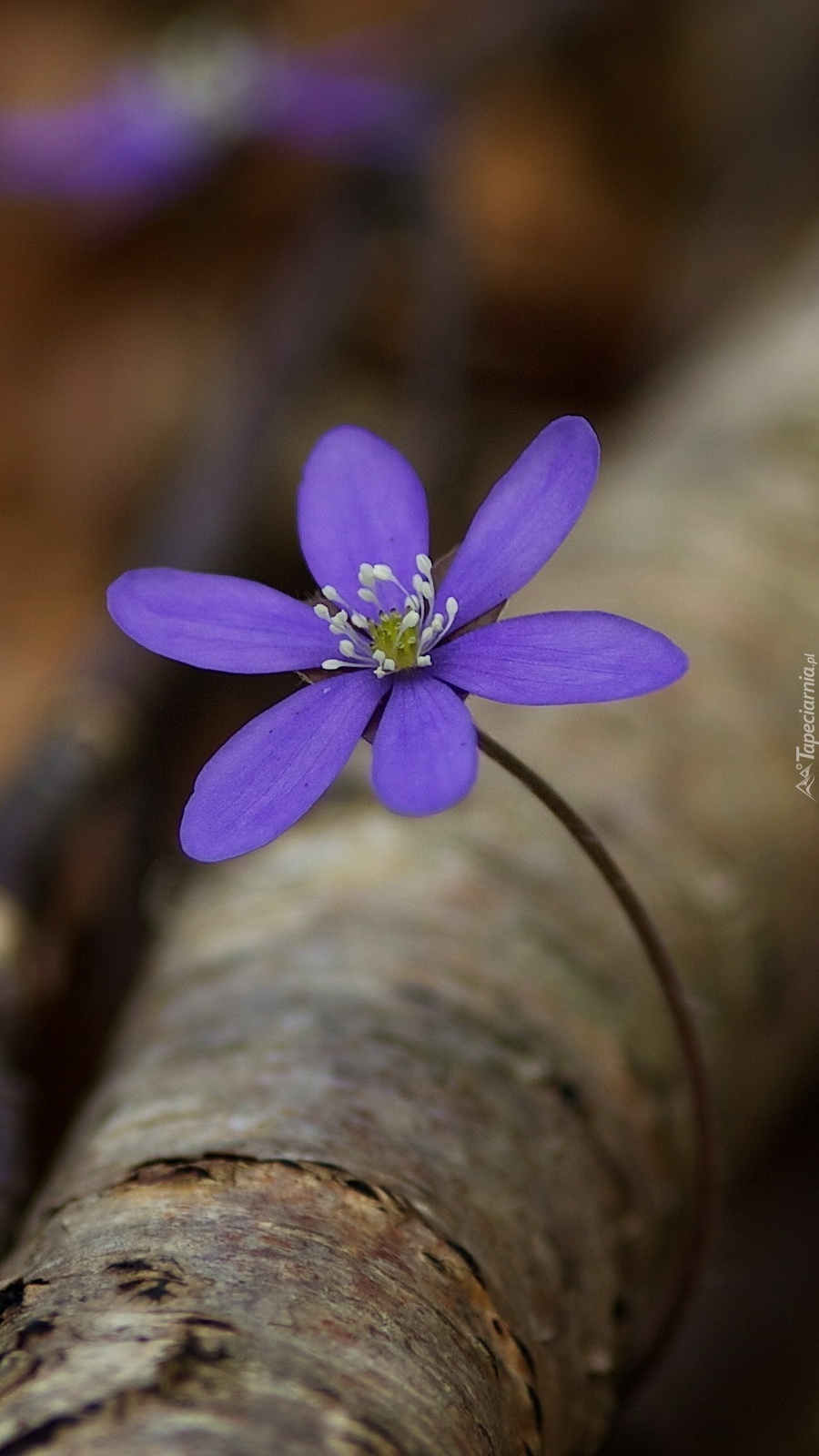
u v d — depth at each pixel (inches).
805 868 11.7
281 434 18.3
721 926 11.3
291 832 11.2
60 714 13.7
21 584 18.8
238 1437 8.7
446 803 8.8
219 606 9.5
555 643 9.2
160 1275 9.1
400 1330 9.2
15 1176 10.8
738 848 11.5
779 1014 11.6
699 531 12.9
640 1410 12.0
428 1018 10.2
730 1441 11.9
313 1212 9.4
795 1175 13.2
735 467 13.8
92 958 13.4
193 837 9.1
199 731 16.0
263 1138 9.6
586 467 9.3
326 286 18.5
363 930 10.5
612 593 12.3
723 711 11.9
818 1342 12.1
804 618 12.3
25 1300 9.2
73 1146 10.0
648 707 11.8
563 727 11.7
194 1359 8.9
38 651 18.2
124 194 18.5
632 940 10.9
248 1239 9.3
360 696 9.3
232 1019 10.2
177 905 13.7
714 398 15.4
